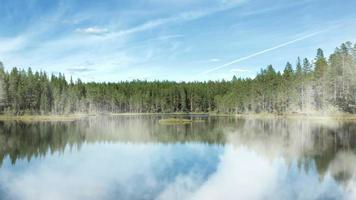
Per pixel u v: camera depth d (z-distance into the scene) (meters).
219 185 21.02
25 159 31.44
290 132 53.25
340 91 87.56
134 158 31.06
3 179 23.48
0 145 41.56
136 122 91.06
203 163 28.08
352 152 32.88
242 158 30.17
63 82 157.88
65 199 18.70
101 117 129.25
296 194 19.11
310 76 102.69
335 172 24.34
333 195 18.97
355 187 20.47
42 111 121.81
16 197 19.20
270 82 125.81
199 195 19.12
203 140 44.16
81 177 23.70
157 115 149.62
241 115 128.75
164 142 42.69
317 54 107.88
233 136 48.66
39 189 20.77
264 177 23.11
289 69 125.12
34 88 123.38
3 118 107.06
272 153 32.84
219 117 116.00
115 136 51.19
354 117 78.31
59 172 25.56
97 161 29.92
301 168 25.78
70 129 66.25
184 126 71.44
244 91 135.50
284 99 111.69
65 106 133.75
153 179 22.70
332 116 84.31
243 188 20.38
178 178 22.92
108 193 19.59
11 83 118.00
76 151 36.12
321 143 39.44
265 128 61.94
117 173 24.80
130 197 18.77
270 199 18.36
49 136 52.16
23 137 50.94
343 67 86.88
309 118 91.06
